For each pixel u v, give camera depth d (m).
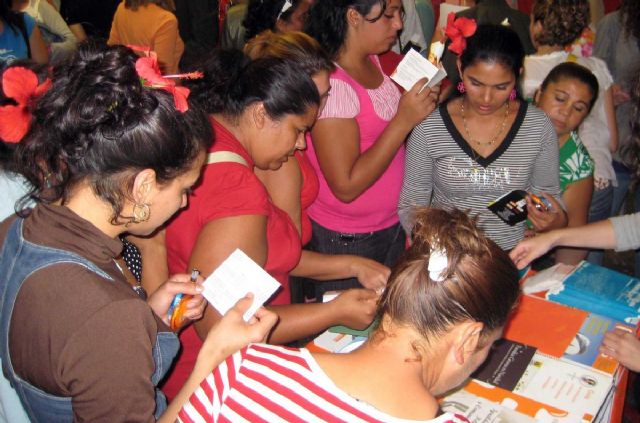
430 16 3.85
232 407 0.92
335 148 2.12
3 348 1.04
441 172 2.25
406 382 0.91
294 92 1.53
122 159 0.98
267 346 0.99
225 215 1.39
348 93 2.13
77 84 0.97
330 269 1.93
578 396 1.45
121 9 4.00
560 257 2.71
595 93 2.34
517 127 2.14
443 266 0.93
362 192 2.24
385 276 1.87
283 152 1.62
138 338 0.99
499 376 1.51
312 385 0.90
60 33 3.81
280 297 1.74
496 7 3.23
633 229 1.98
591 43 3.20
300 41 1.70
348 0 2.09
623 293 1.80
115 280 1.03
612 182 2.90
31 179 1.03
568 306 1.79
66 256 1.00
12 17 2.84
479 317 0.93
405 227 2.31
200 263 1.40
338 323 1.63
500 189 2.20
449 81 2.78
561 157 2.44
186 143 1.04
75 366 0.95
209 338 1.23
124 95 0.97
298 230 1.91
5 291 1.02
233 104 1.56
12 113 0.97
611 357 1.59
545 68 2.79
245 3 3.35
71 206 1.03
